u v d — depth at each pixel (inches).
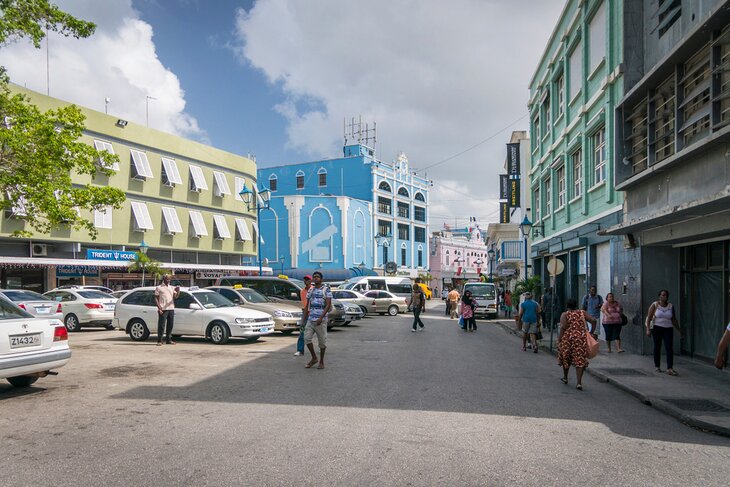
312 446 214.5
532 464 199.3
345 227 2203.5
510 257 1386.6
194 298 598.5
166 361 445.1
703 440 243.0
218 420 254.2
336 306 783.7
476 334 778.8
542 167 1040.2
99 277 1219.2
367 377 382.0
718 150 365.1
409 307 1264.8
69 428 238.8
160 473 182.4
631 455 214.8
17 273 1075.9
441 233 3358.8
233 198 1599.4
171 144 1401.3
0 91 572.4
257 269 1612.9
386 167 2485.2
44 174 532.7
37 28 475.5
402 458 201.9
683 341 522.9
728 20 362.0
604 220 632.4
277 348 547.5
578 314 375.2
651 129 486.9
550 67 936.3
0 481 174.1
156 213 1350.9
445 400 310.2
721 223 393.4
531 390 353.7
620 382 377.7
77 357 465.4
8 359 287.4
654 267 528.1
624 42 555.8
